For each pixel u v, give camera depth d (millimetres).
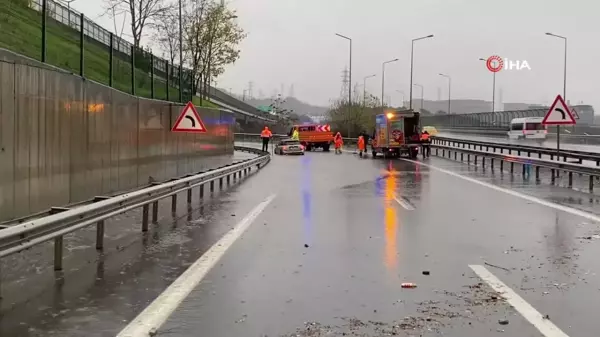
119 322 6195
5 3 20891
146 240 10898
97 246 10008
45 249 10039
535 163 24078
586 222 12875
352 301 6969
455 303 6879
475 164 33750
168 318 6328
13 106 10969
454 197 17859
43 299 7047
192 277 8086
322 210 15031
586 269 8562
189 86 30750
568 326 6043
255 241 10773
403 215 14078
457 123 91188
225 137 32406
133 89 21141
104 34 23141
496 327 6016
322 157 44188
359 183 22719
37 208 11828
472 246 10289
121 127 16734
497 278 8047
